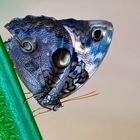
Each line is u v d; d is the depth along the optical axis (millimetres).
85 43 679
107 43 677
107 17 795
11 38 650
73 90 688
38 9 754
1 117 595
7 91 596
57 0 772
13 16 722
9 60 596
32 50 666
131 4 798
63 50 679
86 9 782
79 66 684
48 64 674
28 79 673
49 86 680
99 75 768
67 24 671
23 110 598
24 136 596
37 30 663
